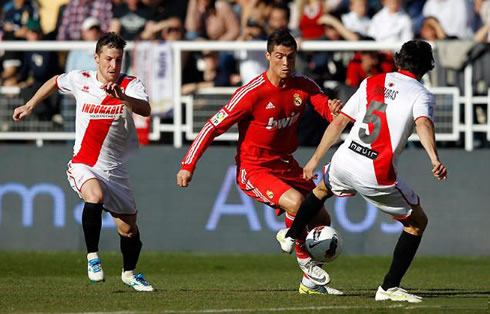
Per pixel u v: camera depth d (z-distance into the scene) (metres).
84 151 26.80
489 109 44.84
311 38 48.38
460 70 44.78
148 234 45.62
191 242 45.44
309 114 44.38
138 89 26.11
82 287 29.27
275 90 26.72
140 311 21.95
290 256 43.91
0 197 45.81
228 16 50.22
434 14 51.25
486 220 44.75
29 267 38.84
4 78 47.72
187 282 33.12
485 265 41.00
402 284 32.53
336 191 24.69
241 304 23.52
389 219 44.72
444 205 44.88
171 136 45.69
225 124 26.69
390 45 44.25
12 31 50.97
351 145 23.95
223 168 45.31
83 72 26.89
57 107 45.91
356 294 26.92
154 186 45.44
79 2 50.25
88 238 25.95
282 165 27.73
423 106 23.27
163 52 45.03
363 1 50.38
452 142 45.44
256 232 45.25
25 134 45.81
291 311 22.09
